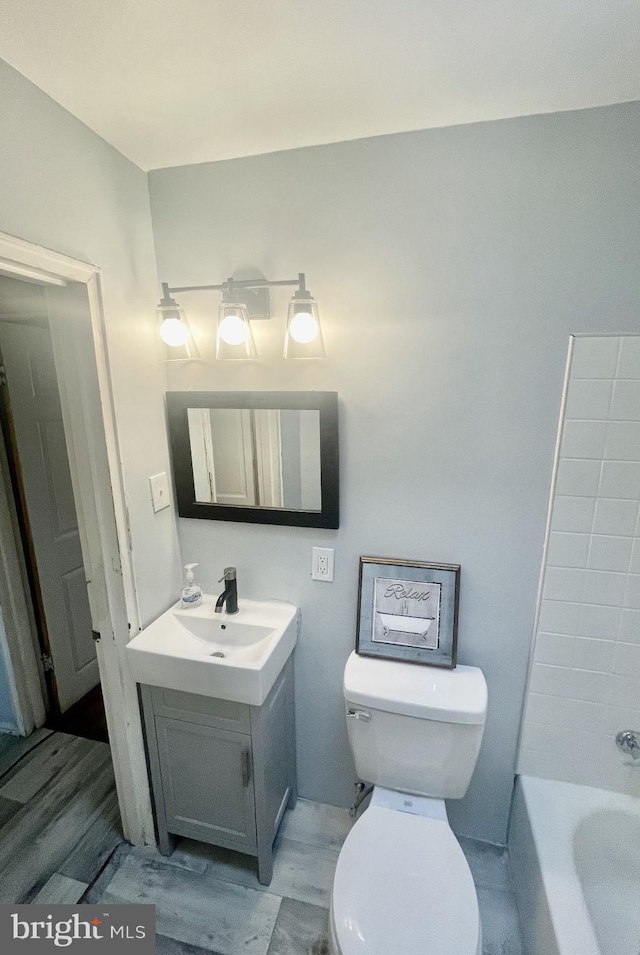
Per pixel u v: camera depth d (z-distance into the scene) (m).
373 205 1.26
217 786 1.45
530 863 1.33
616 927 1.29
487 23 0.84
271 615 1.55
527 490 1.32
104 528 1.35
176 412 1.53
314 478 1.46
